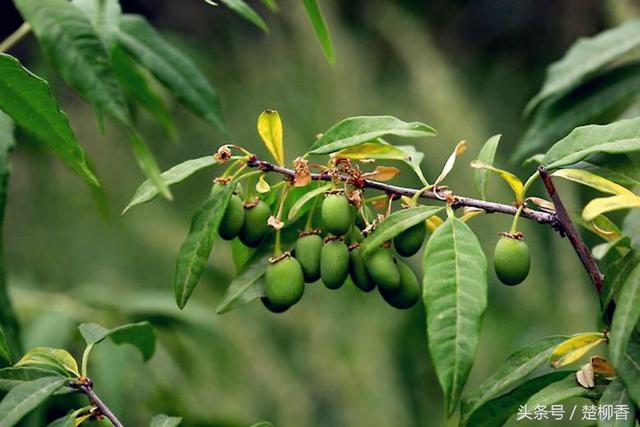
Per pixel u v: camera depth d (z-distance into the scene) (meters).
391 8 2.31
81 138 2.01
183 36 2.24
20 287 1.58
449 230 1.12
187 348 1.56
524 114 1.33
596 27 2.36
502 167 2.10
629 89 1.33
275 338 1.91
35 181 1.94
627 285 1.12
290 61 2.15
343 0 2.32
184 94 1.25
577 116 1.33
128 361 1.41
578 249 1.14
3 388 1.15
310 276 1.16
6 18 2.01
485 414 1.17
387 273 1.14
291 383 1.78
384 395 1.88
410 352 2.06
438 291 1.11
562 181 1.65
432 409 2.04
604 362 1.14
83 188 1.95
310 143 2.07
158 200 1.95
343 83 2.11
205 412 1.53
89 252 1.90
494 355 1.95
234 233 1.16
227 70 2.20
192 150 2.08
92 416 1.16
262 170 1.15
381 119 1.15
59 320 1.40
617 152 1.13
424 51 2.21
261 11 2.24
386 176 1.15
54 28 1.11
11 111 1.15
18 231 1.91
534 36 2.50
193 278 1.15
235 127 2.11
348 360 1.90
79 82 1.11
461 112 2.08
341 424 1.86
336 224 1.14
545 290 1.91
